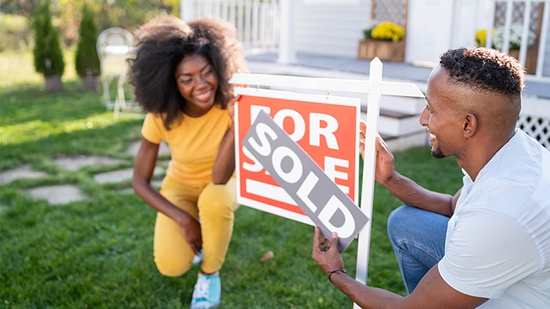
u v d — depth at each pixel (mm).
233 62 2496
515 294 1552
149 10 17812
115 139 6180
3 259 3135
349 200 1817
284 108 1922
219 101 2498
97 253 3266
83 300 2709
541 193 1419
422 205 2096
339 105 1778
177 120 2514
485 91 1414
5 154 5410
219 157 2455
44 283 2893
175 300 2719
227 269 3072
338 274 1816
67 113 7516
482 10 6801
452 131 1496
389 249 3309
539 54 5902
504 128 1471
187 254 2621
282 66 7383
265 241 3406
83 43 9328
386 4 8242
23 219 3727
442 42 6215
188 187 2748
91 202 4074
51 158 5449
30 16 16750
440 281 1527
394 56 7965
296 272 3018
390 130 5637
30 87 9766
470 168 1560
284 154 1955
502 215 1396
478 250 1419
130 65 2527
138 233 3535
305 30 9555
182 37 2373
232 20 8453
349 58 8648
